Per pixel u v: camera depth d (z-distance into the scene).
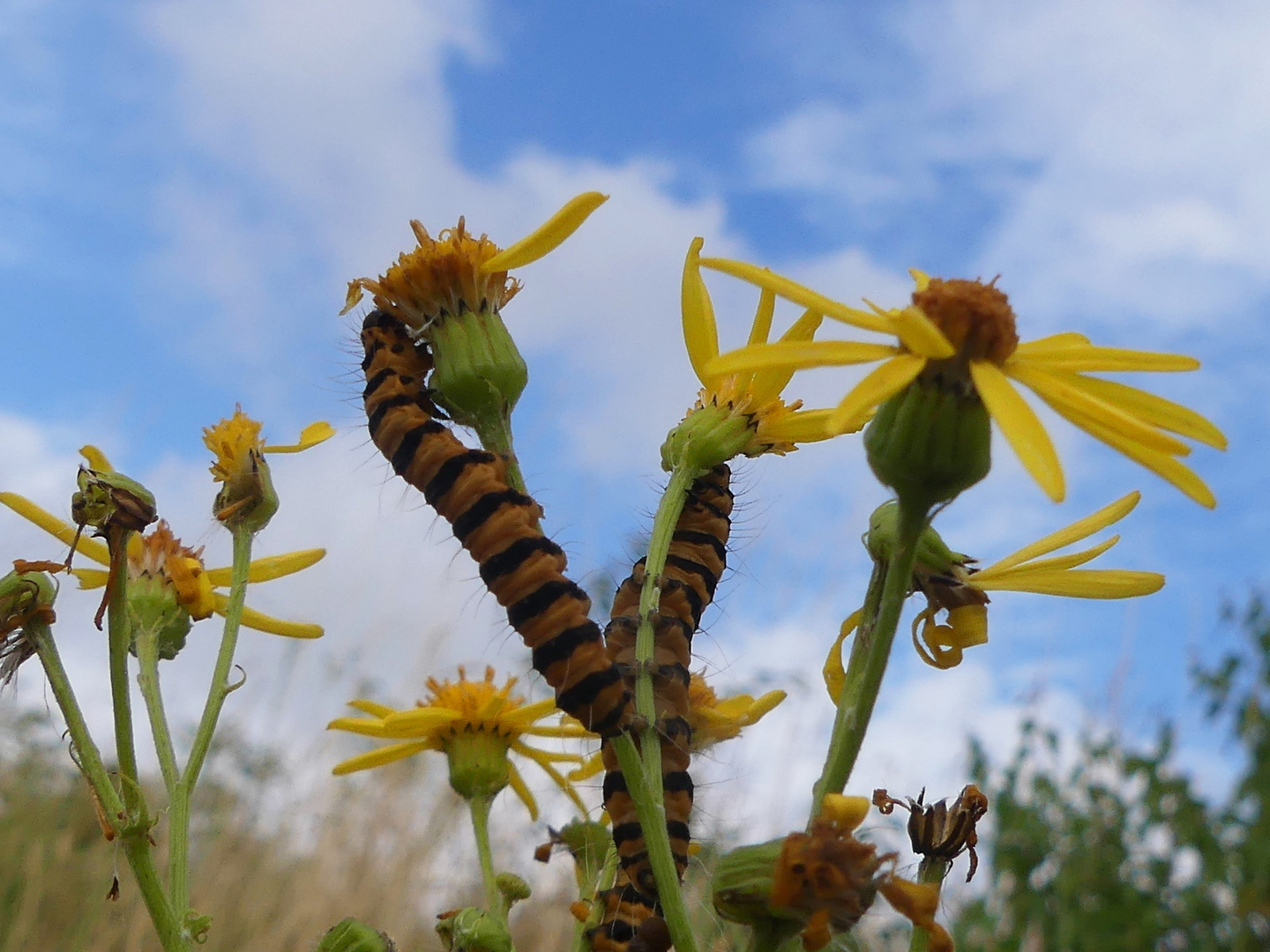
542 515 0.06
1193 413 0.05
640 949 0.06
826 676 0.07
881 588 0.07
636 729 0.06
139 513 0.07
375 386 0.06
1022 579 0.07
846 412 0.05
